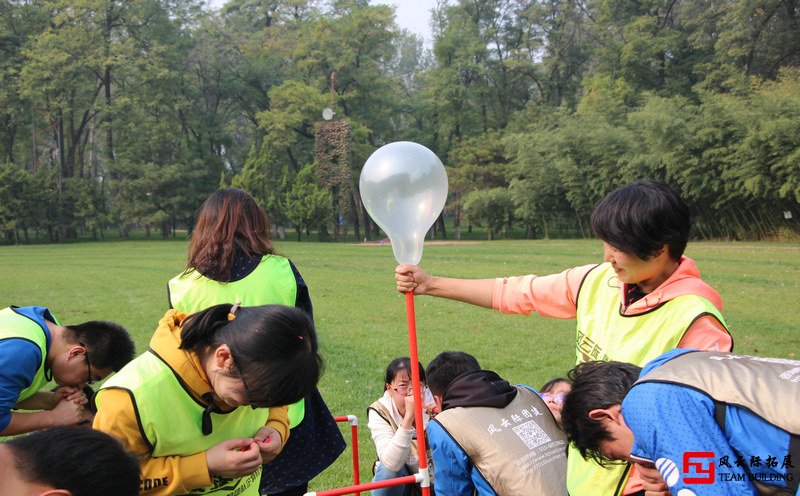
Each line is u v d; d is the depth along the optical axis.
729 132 32.84
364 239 51.44
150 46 53.22
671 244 2.39
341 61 52.78
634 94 47.62
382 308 13.60
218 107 62.56
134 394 2.19
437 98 56.75
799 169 29.34
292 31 58.69
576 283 2.86
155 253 33.19
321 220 49.53
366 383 7.86
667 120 34.22
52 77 50.19
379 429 3.95
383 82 55.12
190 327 2.19
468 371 3.47
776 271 17.39
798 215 31.56
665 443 1.77
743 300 12.96
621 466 2.36
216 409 2.30
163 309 13.79
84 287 18.09
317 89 53.91
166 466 2.25
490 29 56.78
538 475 2.77
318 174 50.00
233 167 65.00
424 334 10.81
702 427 1.73
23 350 2.66
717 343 2.34
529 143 45.31
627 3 50.06
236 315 2.17
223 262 3.01
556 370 8.43
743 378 1.77
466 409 2.97
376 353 9.48
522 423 2.94
